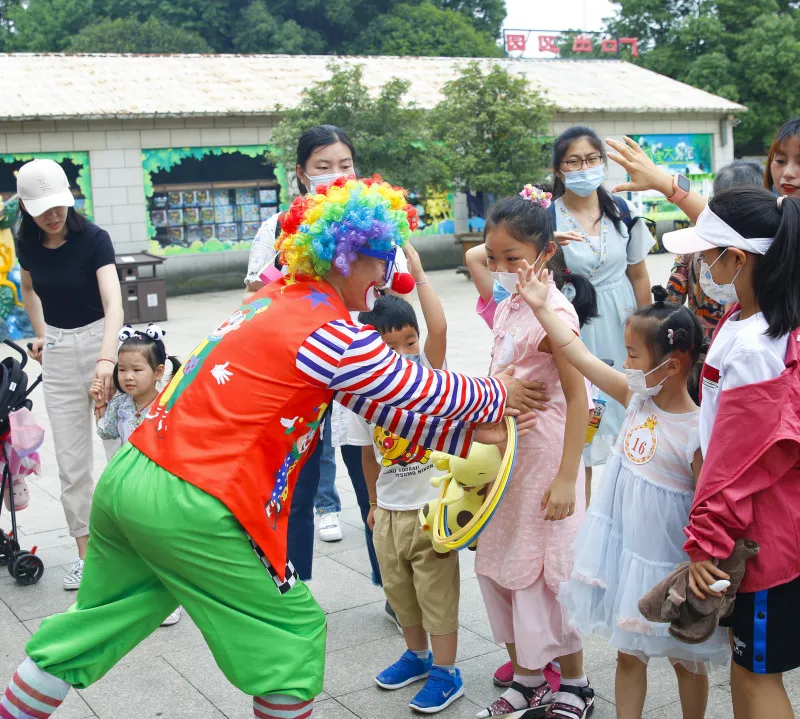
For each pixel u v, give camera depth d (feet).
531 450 10.12
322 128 13.56
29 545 16.93
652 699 10.89
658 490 9.07
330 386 8.38
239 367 8.27
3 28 129.90
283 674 8.32
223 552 8.16
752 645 8.04
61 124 53.26
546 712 10.34
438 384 8.56
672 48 101.19
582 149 14.30
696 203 11.35
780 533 7.85
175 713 11.03
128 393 14.23
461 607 13.62
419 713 10.80
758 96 94.94
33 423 15.60
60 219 14.43
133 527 8.25
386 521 11.43
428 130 57.77
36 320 16.07
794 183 12.48
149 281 47.60
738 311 8.44
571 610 9.54
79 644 8.66
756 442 7.64
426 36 123.65
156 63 62.13
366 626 13.19
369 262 8.75
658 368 9.06
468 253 14.30
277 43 119.55
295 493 13.52
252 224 61.31
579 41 95.09
